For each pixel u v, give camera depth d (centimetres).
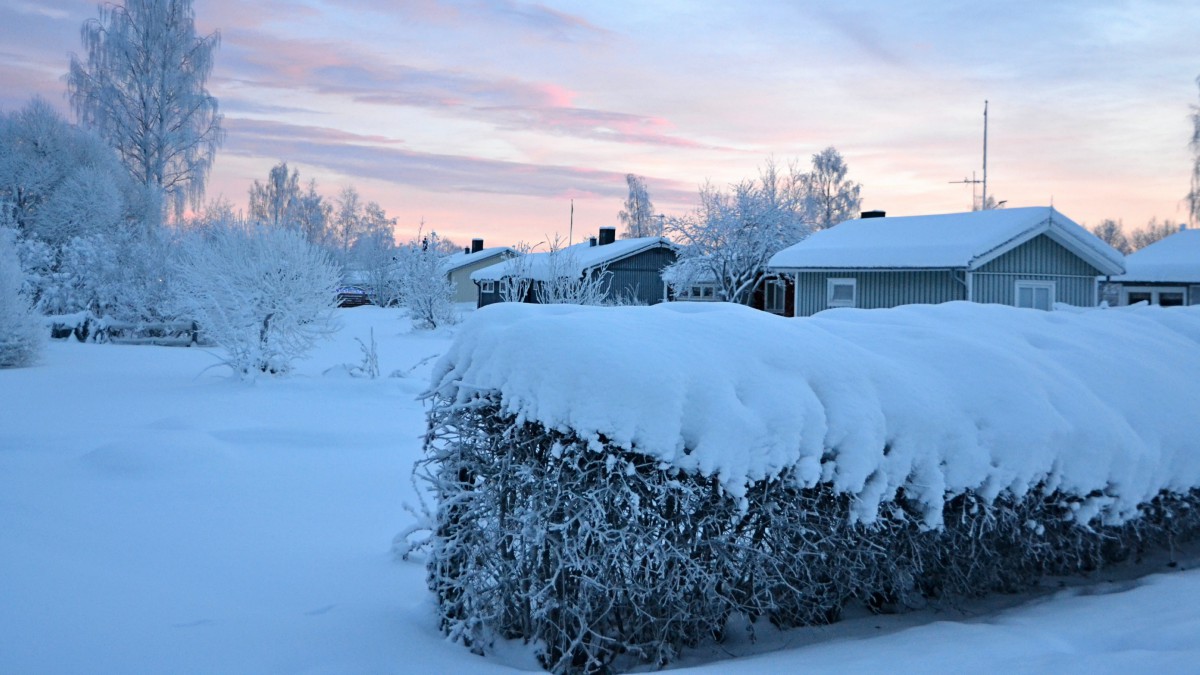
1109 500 528
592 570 413
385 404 1502
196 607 526
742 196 3641
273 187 10738
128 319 3369
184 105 4909
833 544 451
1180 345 745
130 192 4441
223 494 847
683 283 3784
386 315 5131
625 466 412
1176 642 404
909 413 471
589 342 433
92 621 491
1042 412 508
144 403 1519
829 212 7950
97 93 4831
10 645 450
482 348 475
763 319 506
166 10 4941
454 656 452
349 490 880
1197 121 3959
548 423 416
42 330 2358
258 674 426
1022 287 2441
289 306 1850
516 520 440
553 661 430
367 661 443
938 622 473
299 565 631
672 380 420
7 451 1042
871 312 705
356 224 11431
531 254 2955
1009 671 381
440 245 4000
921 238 2533
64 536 672
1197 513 605
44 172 4159
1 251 2434
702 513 420
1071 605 505
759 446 420
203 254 1934
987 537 510
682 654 444
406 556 642
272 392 1639
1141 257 3550
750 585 448
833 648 433
